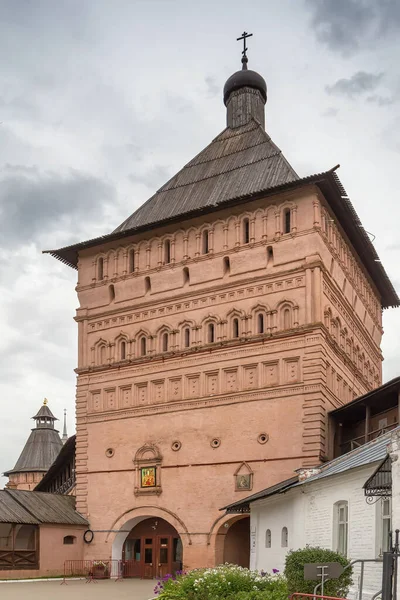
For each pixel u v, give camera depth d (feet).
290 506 101.50
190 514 139.64
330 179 137.90
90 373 162.71
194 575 73.36
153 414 150.51
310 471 94.12
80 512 155.12
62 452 202.28
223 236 150.51
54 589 118.52
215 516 136.36
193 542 137.80
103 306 165.17
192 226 155.63
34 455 293.64
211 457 140.05
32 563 141.38
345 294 158.10
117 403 156.76
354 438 135.33
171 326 153.17
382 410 131.54
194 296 151.43
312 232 139.23
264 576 73.72
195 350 147.43
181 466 143.54
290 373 135.23
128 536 152.97
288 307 139.44
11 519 138.31
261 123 188.75
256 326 142.41
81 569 150.30
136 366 155.94
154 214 169.17
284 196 144.46
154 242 160.86
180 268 154.92
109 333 162.61
